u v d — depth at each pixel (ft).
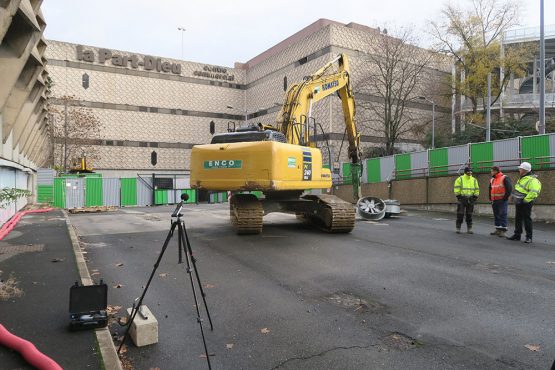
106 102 155.12
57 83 146.72
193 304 18.85
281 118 44.19
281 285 21.94
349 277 23.43
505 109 138.21
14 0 24.62
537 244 34.47
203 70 174.29
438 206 69.72
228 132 41.27
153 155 163.02
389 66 127.54
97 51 153.99
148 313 15.24
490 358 13.50
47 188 91.04
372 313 17.74
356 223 49.80
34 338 13.52
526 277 23.40
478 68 129.59
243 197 40.27
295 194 41.65
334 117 131.23
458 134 122.31
